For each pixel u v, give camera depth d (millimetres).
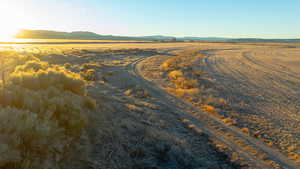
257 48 92750
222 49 81562
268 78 23188
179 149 5930
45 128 3713
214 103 12992
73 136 4598
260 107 12938
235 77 23453
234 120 10109
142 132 6531
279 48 96188
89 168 3982
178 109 11336
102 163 4320
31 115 3824
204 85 18406
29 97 4730
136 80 19109
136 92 14227
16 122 3486
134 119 7750
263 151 7078
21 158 3127
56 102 5082
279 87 18938
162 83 18812
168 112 10438
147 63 32812
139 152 5336
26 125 3518
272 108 12820
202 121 9719
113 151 4945
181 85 17859
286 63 37406
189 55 50750
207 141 7367
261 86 19188
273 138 8398
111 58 38250
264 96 15688
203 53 58312
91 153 4484
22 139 3412
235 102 13719
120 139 5625
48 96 5648
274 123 10219
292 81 21812
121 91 14336
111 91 13602
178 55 51281
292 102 14328
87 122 5402
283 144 7883
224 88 17750
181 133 7711
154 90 15656
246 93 16406
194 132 8094
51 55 29844
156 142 6090
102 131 5605
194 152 6195
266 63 37156
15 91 4766
